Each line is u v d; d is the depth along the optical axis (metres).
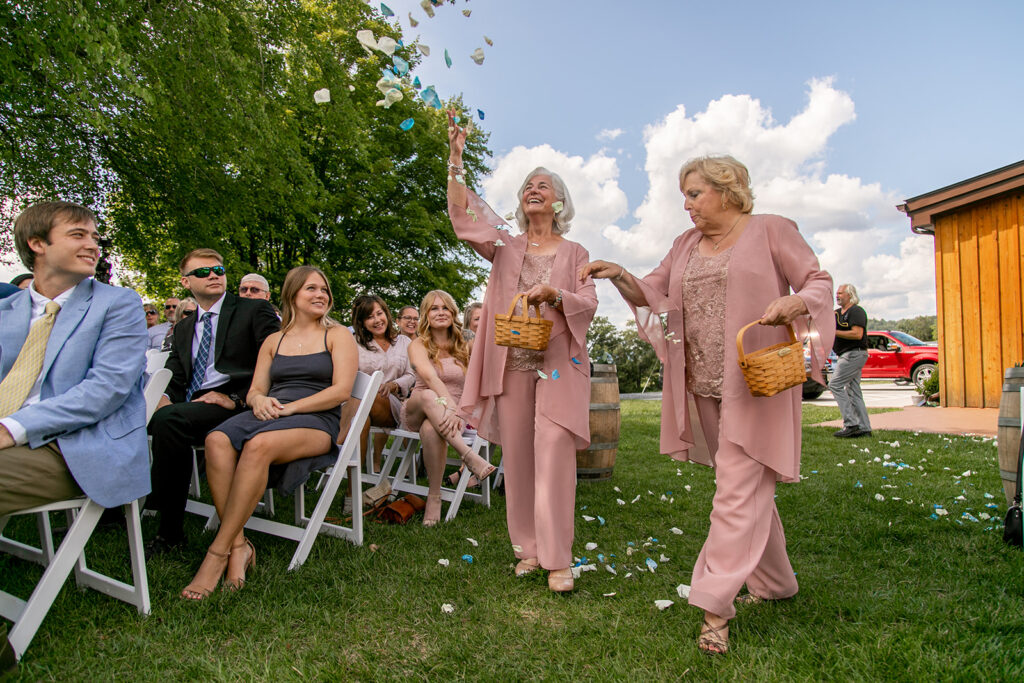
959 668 1.78
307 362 3.02
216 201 10.41
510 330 2.40
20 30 6.44
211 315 3.53
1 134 7.79
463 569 2.71
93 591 2.45
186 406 3.02
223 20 8.28
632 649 1.99
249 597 2.37
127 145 9.50
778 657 1.89
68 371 2.18
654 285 2.49
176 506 2.93
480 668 1.86
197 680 1.82
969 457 5.45
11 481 1.93
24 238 2.21
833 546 3.11
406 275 17.34
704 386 2.33
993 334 9.55
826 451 6.02
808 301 1.98
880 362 16.16
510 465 2.77
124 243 10.69
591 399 4.84
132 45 7.82
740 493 2.07
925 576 2.61
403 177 17.47
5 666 1.81
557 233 2.96
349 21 12.65
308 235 16.08
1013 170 9.02
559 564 2.48
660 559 2.91
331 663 1.89
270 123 9.21
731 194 2.26
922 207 10.25
